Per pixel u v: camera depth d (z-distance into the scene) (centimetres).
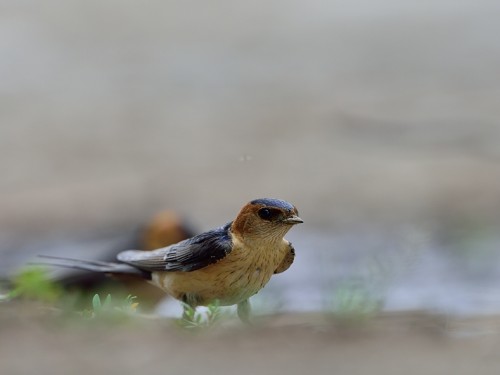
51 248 1862
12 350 684
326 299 1112
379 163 2402
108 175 2358
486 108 2764
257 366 660
